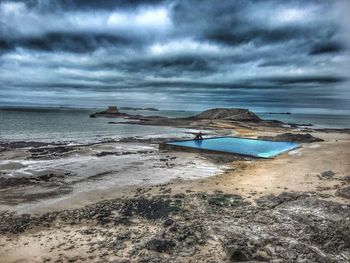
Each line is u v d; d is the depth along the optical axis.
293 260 9.19
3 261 9.70
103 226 12.47
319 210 12.80
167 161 28.22
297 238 10.65
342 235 10.34
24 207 14.94
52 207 14.97
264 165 25.64
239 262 9.23
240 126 81.44
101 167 25.12
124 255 9.92
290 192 16.38
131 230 11.95
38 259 9.80
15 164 25.66
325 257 9.27
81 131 62.28
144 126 82.94
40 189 18.17
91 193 17.48
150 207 14.66
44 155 30.50
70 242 10.98
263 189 17.56
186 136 55.94
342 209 12.77
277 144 41.41
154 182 20.16
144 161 28.14
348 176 20.55
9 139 44.59
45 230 12.13
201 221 12.55
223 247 10.25
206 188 18.03
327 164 25.70
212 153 32.50
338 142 45.12
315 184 18.61
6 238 11.37
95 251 10.26
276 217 12.47
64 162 27.09
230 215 13.21
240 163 26.94
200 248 10.23
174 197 16.19
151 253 9.91
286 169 23.56
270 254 9.66
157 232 11.63
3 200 15.98
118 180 20.69
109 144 40.25
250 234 11.00
